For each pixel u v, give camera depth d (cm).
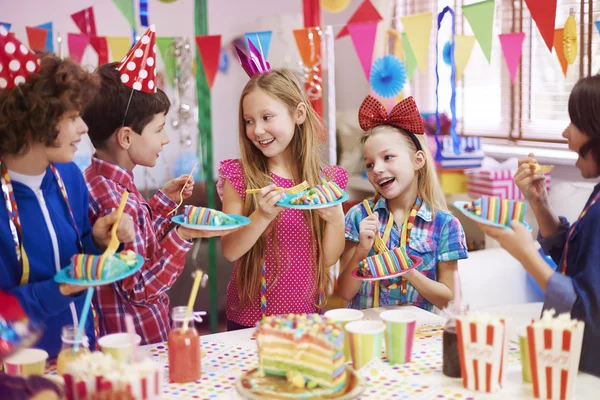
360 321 133
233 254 176
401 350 131
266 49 210
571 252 133
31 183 143
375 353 128
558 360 112
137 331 165
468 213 132
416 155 183
